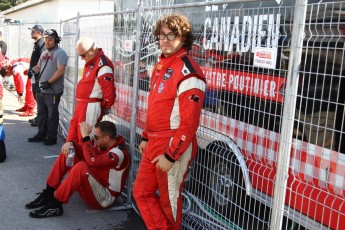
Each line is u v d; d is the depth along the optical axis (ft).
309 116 9.74
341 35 8.84
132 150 14.52
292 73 8.65
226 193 12.28
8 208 14.32
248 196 11.68
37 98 23.07
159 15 13.96
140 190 10.71
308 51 9.68
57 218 13.74
